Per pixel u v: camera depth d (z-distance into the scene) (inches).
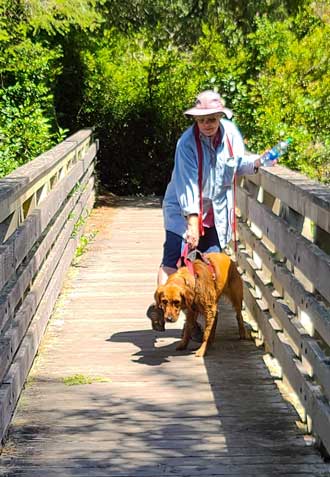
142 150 768.9
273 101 616.4
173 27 761.0
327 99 620.1
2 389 206.7
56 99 722.8
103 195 729.6
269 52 639.8
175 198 276.8
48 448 201.9
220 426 215.0
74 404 231.6
